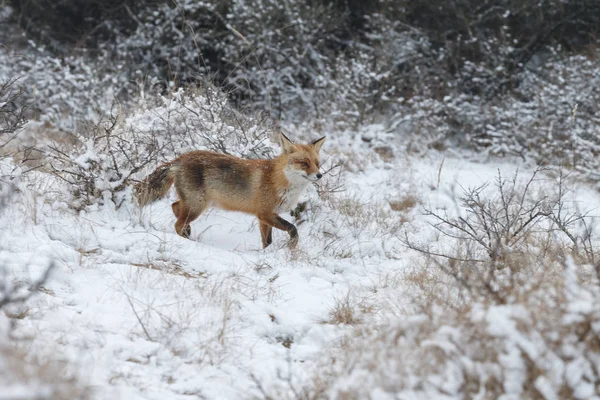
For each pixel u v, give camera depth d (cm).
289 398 1320
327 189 2966
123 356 1414
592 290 1288
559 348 1172
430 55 5209
